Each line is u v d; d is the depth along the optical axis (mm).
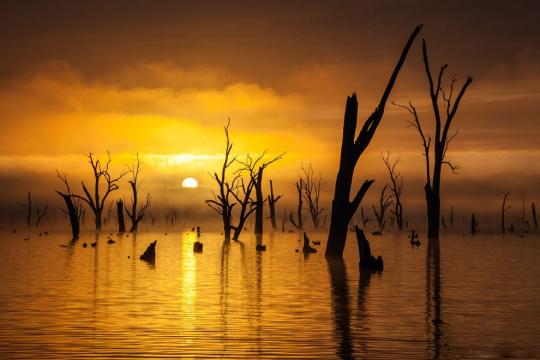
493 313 22234
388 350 16578
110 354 15992
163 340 17641
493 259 48250
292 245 67750
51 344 17047
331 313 22156
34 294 26703
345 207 48531
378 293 27531
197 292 27594
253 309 22953
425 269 39500
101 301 24703
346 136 48500
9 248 60188
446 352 16391
